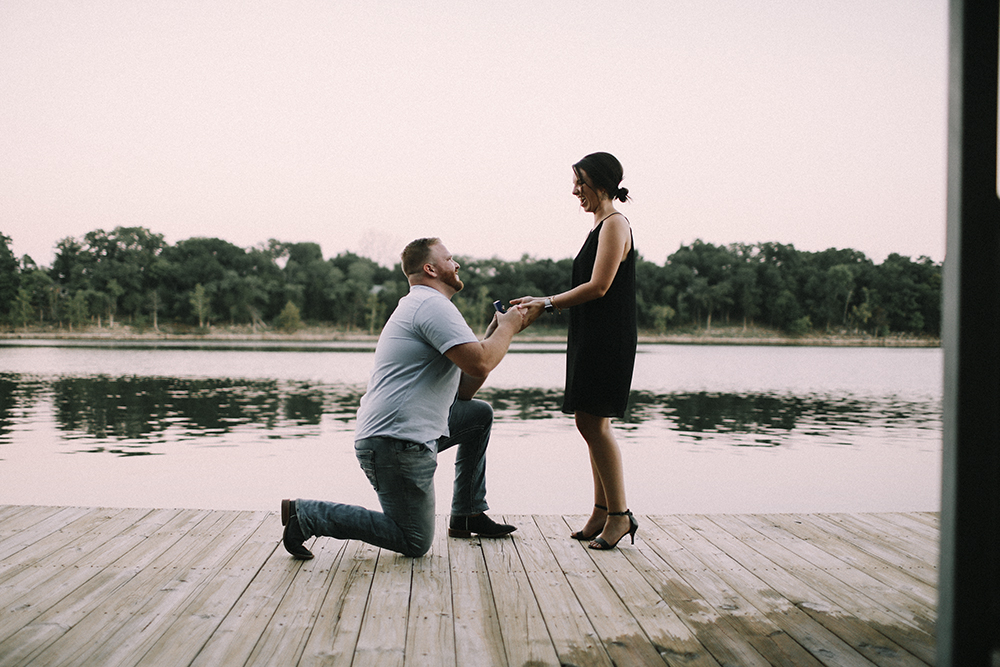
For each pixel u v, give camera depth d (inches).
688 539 102.3
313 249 3745.1
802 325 3422.7
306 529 86.3
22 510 112.7
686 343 2982.3
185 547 92.5
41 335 2923.2
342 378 761.6
